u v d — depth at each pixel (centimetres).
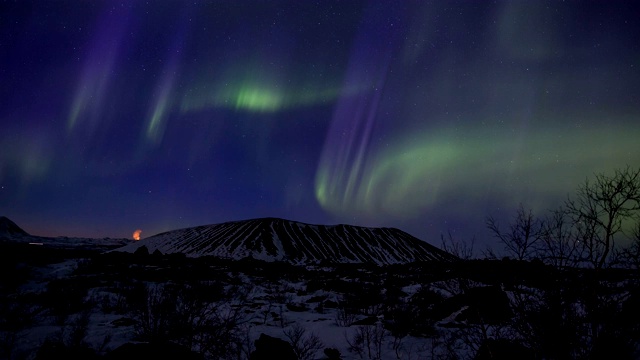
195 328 604
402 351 565
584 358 347
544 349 363
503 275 400
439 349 554
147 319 641
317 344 626
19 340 611
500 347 409
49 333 656
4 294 1138
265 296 1306
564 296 361
